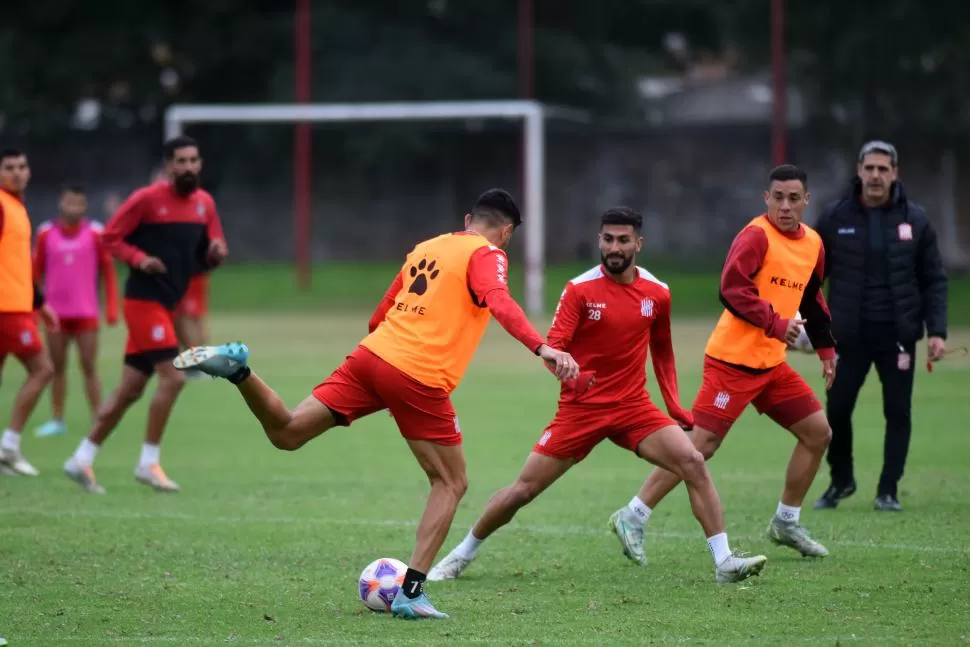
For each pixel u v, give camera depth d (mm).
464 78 153250
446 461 25312
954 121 133375
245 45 161250
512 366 77688
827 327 30781
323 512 35969
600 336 27391
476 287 24750
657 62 186250
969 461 43781
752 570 27047
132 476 42688
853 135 138000
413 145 152500
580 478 42125
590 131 153375
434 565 29516
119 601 25844
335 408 25328
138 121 166875
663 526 34125
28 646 22500
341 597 26281
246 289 130125
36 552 30531
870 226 35812
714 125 149625
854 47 130375
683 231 151500
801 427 29578
